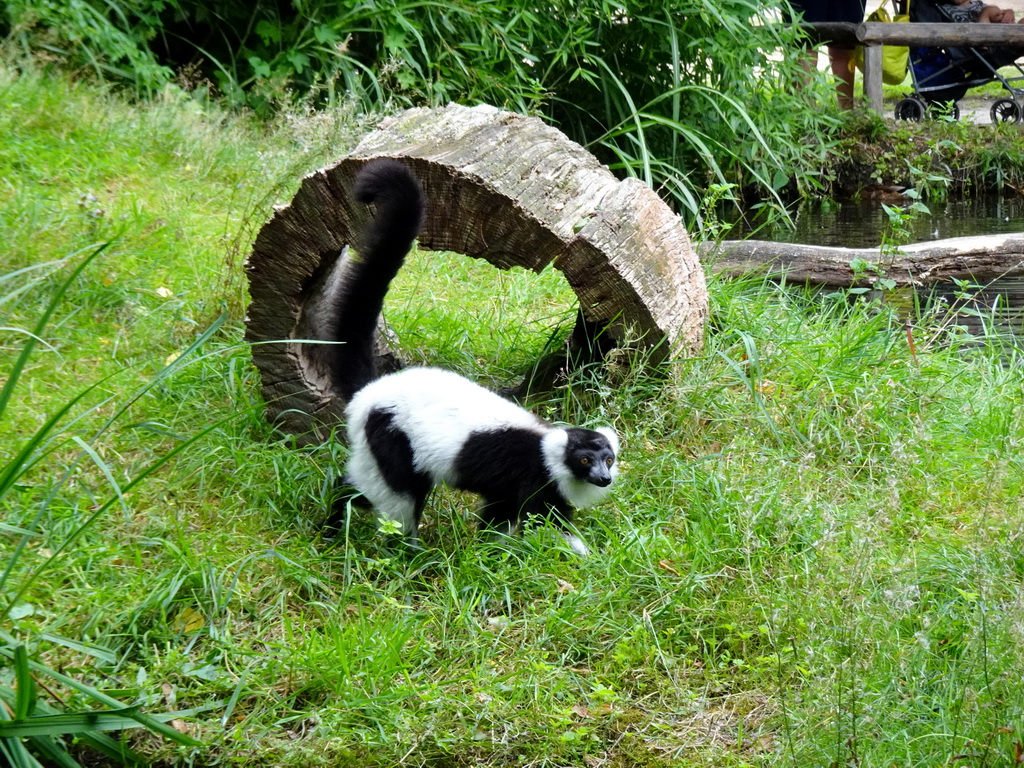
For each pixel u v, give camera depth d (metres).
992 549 3.83
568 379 5.00
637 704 3.42
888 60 13.28
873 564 3.83
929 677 3.31
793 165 11.34
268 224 4.51
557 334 5.68
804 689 3.33
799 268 7.48
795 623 3.55
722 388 4.96
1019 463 4.70
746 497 4.15
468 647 3.58
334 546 4.10
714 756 3.19
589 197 4.76
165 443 4.57
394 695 3.34
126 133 8.05
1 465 4.23
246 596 3.73
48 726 2.87
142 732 3.21
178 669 3.38
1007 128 12.02
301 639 3.58
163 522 4.02
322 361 4.89
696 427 4.82
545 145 4.99
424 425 4.09
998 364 5.93
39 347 5.17
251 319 4.66
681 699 3.41
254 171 7.93
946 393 5.48
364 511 4.24
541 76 10.42
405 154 4.51
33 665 2.98
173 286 6.03
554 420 4.87
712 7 9.68
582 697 3.44
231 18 10.15
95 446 4.44
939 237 9.33
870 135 11.92
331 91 8.49
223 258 6.38
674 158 10.34
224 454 4.50
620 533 4.15
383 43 9.77
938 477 4.68
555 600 3.85
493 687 3.41
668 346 4.73
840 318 6.37
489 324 6.06
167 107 8.66
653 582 3.89
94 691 2.94
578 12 9.91
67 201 6.71
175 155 8.05
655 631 3.69
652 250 4.77
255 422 4.73
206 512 4.20
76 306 5.62
